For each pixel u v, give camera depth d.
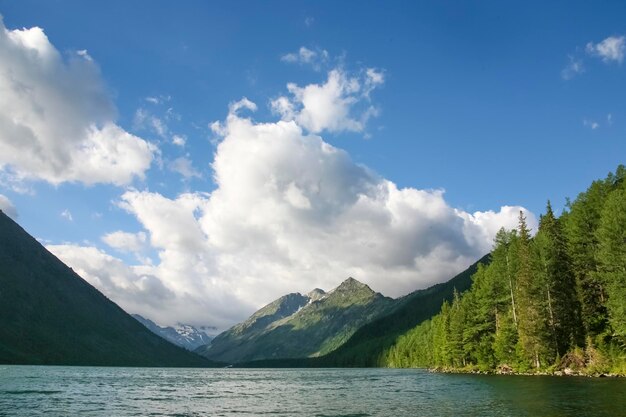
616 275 60.34
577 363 67.94
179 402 54.66
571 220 76.62
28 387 77.62
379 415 37.44
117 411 45.53
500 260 93.44
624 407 34.06
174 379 126.12
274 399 57.91
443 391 56.81
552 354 72.81
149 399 59.06
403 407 42.66
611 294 60.47
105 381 104.88
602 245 63.72
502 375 78.75
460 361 110.06
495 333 92.88
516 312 85.31
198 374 185.00
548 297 73.44
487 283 95.75
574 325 72.19
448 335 115.25
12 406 49.19
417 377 100.00
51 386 81.69
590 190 78.44
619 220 61.53
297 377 142.38
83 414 43.06
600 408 33.94
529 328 74.00
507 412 34.38
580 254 71.12
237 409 46.47
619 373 60.06
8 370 161.88
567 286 73.81
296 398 58.72
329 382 103.44
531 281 75.56
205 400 57.44
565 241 77.94
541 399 40.41
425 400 47.81
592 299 70.44
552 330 73.19
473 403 41.53
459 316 109.06
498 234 96.88
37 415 42.12
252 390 77.19
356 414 39.19
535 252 78.50
